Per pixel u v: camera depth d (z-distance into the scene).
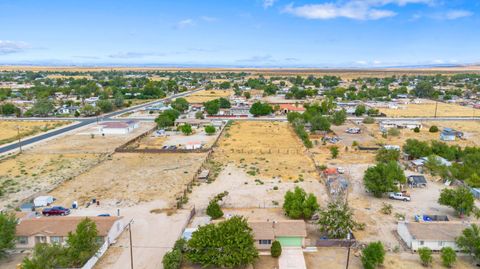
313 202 55.81
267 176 76.69
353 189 69.75
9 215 50.81
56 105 191.25
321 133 120.44
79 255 41.94
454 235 47.06
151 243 48.69
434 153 86.75
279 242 46.25
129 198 64.75
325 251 47.16
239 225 44.31
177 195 66.00
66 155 93.81
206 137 116.81
